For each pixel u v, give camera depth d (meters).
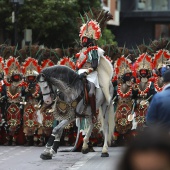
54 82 21.78
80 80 22.34
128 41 92.69
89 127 23.95
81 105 22.41
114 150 26.52
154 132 5.07
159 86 26.75
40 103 27.69
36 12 53.56
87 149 24.78
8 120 28.16
